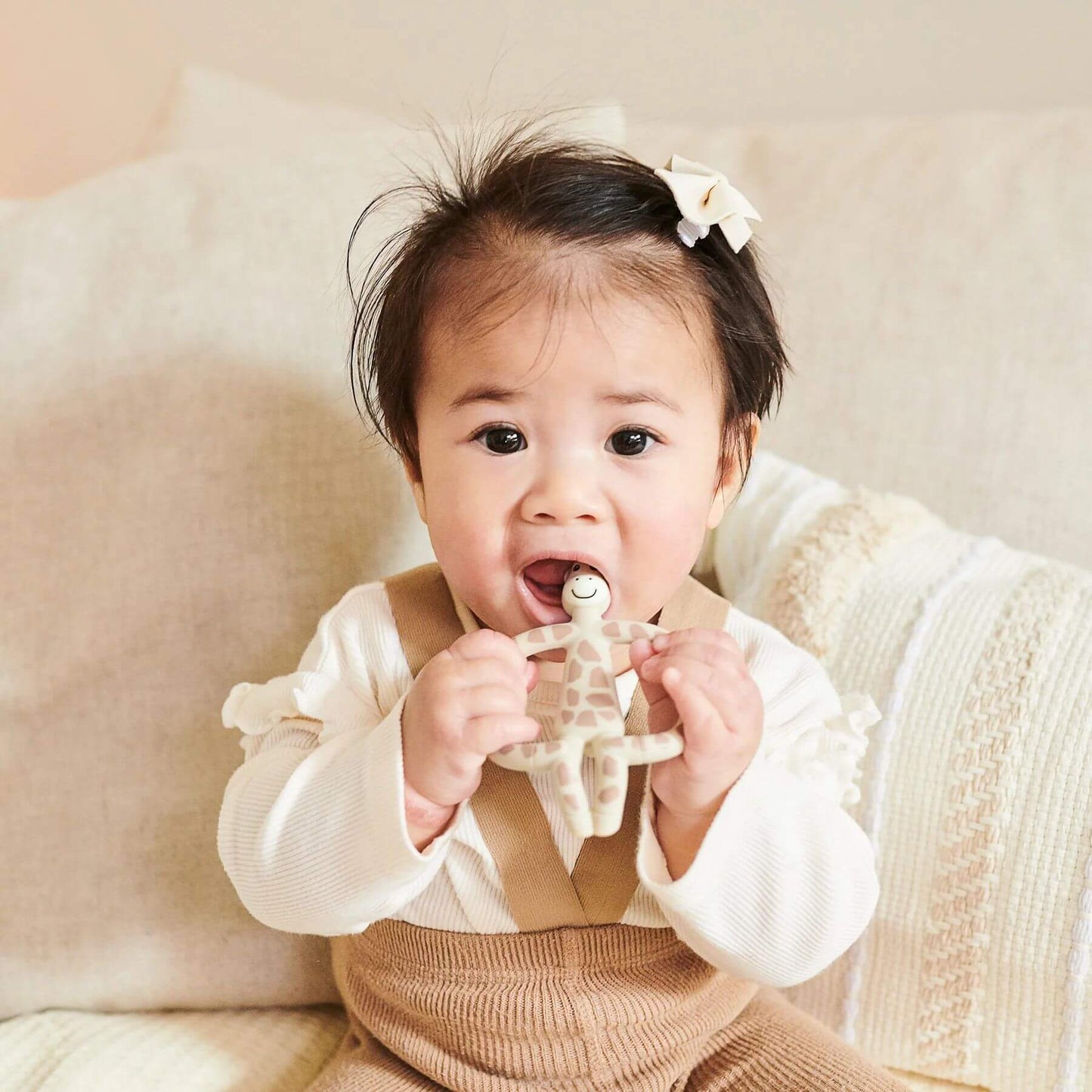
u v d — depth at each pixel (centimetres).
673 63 149
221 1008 93
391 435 85
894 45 146
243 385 93
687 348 75
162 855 90
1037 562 90
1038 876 78
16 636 91
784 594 93
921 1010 82
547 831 77
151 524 92
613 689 66
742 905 71
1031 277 105
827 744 79
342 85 159
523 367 71
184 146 131
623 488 72
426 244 79
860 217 112
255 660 92
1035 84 145
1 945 89
